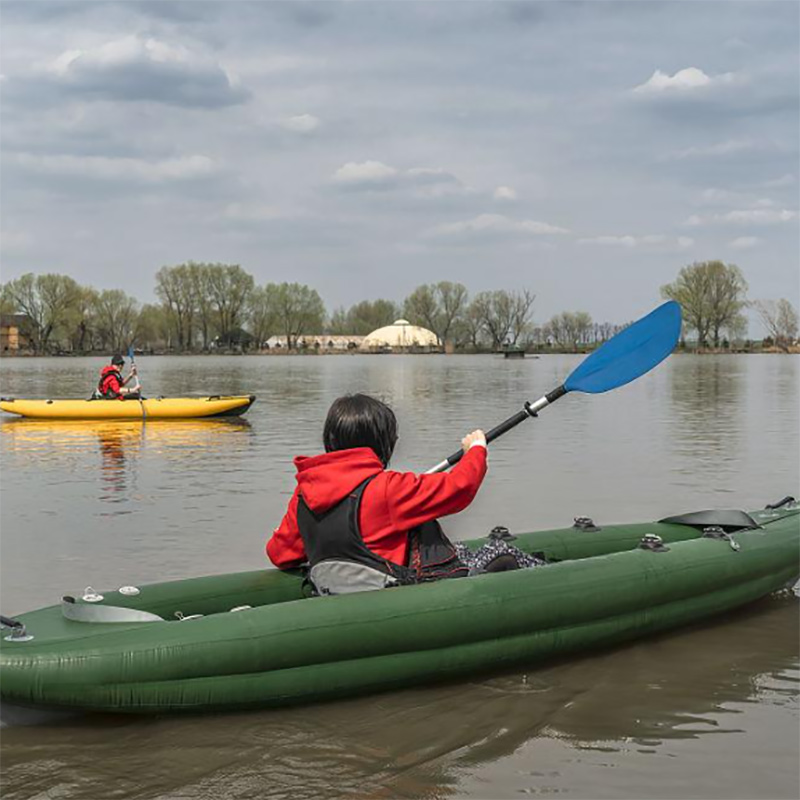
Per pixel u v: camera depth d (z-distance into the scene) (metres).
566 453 9.93
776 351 93.75
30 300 95.69
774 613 4.48
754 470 8.70
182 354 102.94
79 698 3.09
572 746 3.05
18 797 2.74
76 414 15.12
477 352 110.94
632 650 3.97
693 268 93.56
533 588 3.71
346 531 3.52
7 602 4.59
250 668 3.25
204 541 5.89
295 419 15.02
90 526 6.36
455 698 3.47
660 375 31.98
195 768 2.91
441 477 3.56
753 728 3.17
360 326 131.50
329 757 2.99
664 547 4.23
